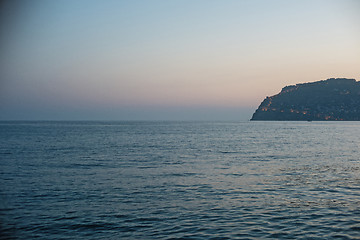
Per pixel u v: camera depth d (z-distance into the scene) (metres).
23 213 13.86
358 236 11.28
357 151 43.12
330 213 13.90
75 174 23.80
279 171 25.55
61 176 22.91
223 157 35.56
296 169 26.69
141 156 36.22
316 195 17.23
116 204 15.31
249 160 32.91
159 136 81.88
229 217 13.39
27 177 22.45
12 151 41.34
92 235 11.44
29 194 17.27
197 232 11.72
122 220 12.99
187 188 18.94
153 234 11.54
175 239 11.10
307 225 12.41
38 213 13.86
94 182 20.70
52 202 15.65
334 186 19.61
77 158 34.03
